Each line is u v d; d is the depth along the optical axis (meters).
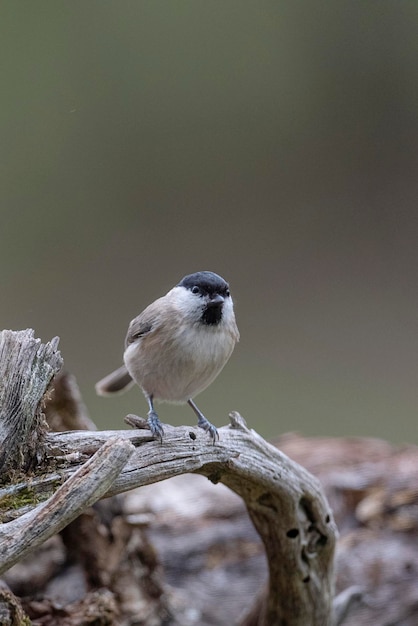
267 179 16.41
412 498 7.21
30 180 15.41
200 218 16.02
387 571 6.73
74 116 15.61
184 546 6.97
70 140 15.60
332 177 16.47
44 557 6.02
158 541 6.98
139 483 4.19
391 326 14.50
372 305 15.09
